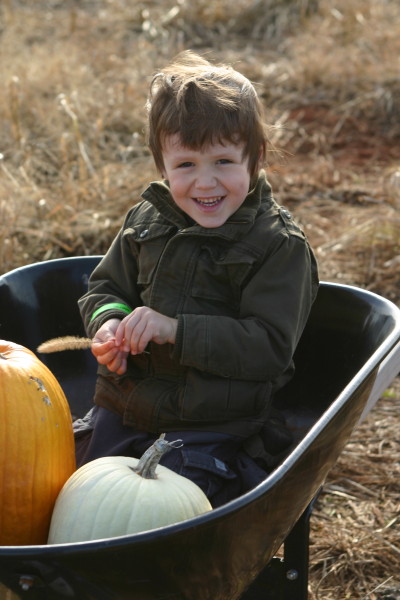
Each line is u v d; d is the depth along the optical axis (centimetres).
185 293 262
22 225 582
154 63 877
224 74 258
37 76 796
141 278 274
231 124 245
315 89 853
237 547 203
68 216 597
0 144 689
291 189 666
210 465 247
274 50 959
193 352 247
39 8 1060
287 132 764
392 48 908
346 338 277
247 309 254
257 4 1021
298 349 289
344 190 662
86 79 805
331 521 363
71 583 185
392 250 580
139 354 270
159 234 269
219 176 250
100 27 991
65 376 304
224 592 216
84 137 700
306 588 268
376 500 377
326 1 1029
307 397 289
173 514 211
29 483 218
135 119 741
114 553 179
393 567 337
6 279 287
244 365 249
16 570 180
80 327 306
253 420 261
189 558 191
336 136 774
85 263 304
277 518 213
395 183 654
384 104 810
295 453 200
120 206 611
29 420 219
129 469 222
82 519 211
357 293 274
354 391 219
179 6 1024
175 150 250
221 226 256
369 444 416
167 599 200
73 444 238
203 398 255
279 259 253
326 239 589
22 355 236
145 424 264
